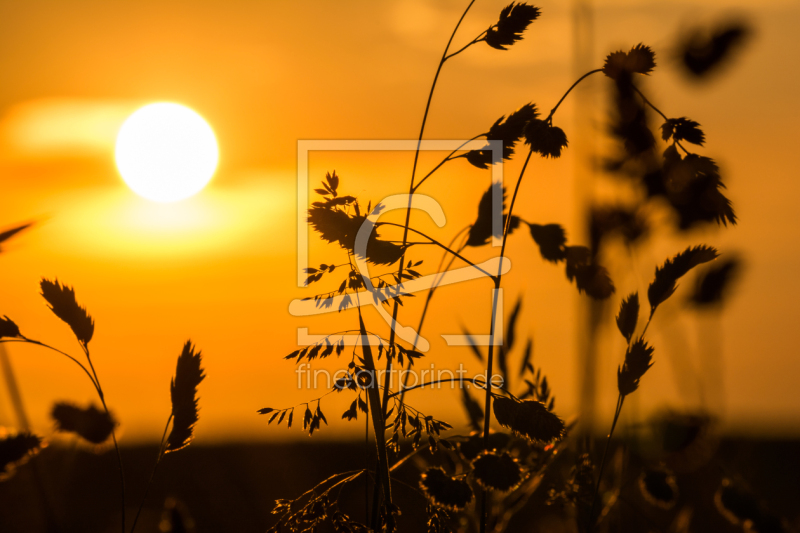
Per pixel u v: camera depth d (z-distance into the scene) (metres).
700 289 0.51
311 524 0.51
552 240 0.53
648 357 0.51
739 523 0.53
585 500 0.53
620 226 0.51
